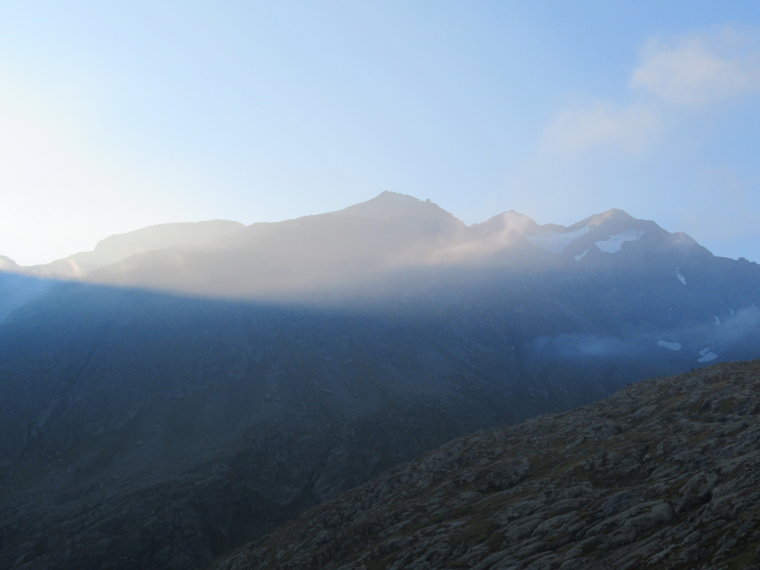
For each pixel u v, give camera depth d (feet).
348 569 385.50
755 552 213.87
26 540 638.12
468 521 384.06
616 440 434.30
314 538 491.31
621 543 281.33
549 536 320.09
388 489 529.86
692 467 338.13
